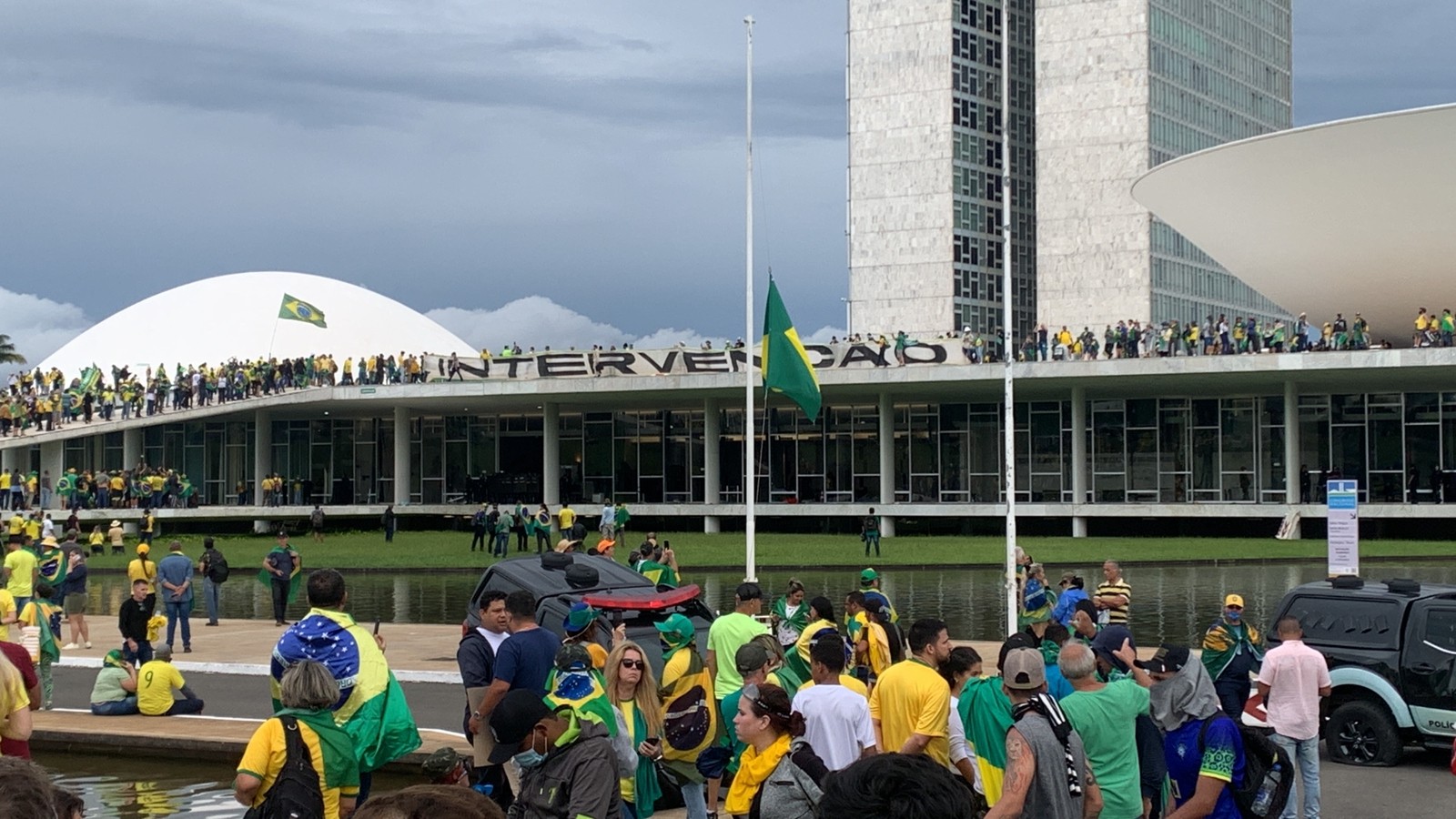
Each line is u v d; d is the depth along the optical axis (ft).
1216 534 226.58
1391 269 226.99
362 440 268.41
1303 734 44.70
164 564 90.38
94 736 58.75
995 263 442.50
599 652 40.70
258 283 365.20
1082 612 51.37
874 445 244.83
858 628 47.96
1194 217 251.80
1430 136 212.84
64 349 357.00
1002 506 220.84
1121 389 226.99
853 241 440.45
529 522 185.37
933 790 14.32
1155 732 34.55
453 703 70.03
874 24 438.81
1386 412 218.38
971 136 436.76
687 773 39.86
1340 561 98.89
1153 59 411.54
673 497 255.70
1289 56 488.44
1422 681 53.93
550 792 28.84
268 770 30.22
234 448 264.93
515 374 235.40
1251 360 199.82
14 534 100.68
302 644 33.76
